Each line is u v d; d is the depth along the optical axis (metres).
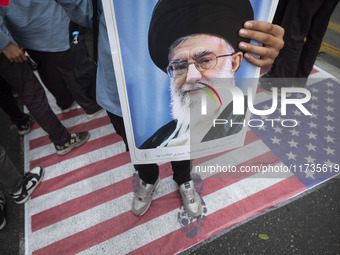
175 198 1.83
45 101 1.86
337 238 1.59
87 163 2.12
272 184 1.86
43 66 2.10
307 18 2.02
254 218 1.70
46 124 1.92
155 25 0.72
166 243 1.62
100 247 1.63
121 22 0.71
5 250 1.67
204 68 0.83
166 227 1.69
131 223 1.72
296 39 2.16
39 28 1.72
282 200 1.78
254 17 0.75
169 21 0.72
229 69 0.85
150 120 0.97
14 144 2.33
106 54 0.93
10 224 1.80
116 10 0.69
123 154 2.17
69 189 1.95
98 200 1.87
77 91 2.24
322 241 1.58
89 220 1.76
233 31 0.77
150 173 1.58
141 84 0.86
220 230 1.65
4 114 2.63
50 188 1.96
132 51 0.77
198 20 0.73
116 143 2.26
